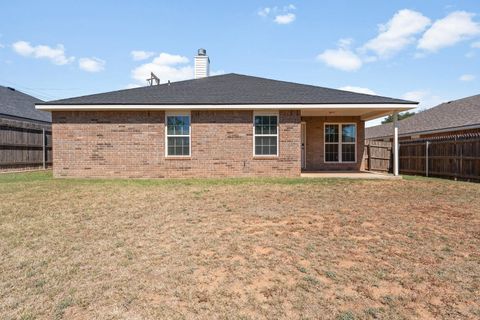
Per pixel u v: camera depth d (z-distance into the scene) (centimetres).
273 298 288
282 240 447
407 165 1554
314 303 279
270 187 938
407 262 371
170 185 985
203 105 1140
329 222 543
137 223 534
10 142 1449
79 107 1136
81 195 801
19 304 275
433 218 573
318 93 1277
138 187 943
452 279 327
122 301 281
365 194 827
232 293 296
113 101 1159
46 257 383
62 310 266
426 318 257
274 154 1206
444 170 1280
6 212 612
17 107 1920
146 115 1188
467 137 1159
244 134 1197
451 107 1947
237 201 725
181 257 384
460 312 265
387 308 271
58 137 1184
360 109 1205
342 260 377
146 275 334
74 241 442
